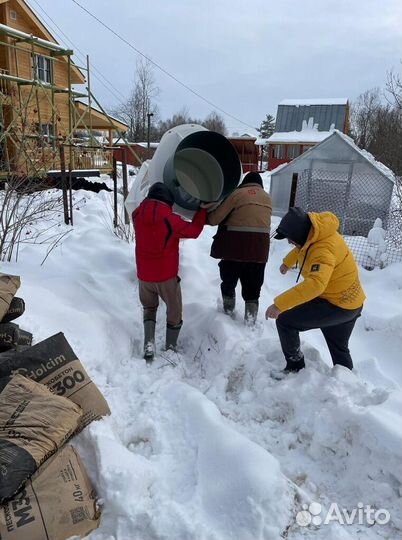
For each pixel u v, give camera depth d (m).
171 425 2.88
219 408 3.21
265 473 2.32
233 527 2.14
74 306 4.14
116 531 2.08
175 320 3.86
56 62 18.70
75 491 2.12
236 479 2.33
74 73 19.83
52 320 3.66
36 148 9.30
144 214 3.55
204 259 6.66
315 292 2.97
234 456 2.46
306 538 2.15
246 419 3.10
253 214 3.99
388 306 5.23
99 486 2.24
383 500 2.37
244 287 4.21
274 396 3.14
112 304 4.52
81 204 9.66
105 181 15.91
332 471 2.62
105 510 2.16
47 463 2.19
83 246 6.04
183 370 3.72
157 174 4.04
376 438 2.53
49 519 1.99
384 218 9.13
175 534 2.06
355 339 4.59
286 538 2.15
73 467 2.23
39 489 2.07
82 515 2.06
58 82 19.03
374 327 4.69
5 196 5.77
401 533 2.21
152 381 3.44
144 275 3.67
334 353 3.54
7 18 16.50
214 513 2.22
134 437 2.84
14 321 3.39
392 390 2.97
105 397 3.10
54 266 5.17
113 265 5.51
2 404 2.34
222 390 3.39
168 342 3.92
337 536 2.14
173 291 3.74
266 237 4.07
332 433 2.74
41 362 2.69
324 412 2.84
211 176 3.97
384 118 16.50
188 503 2.28
